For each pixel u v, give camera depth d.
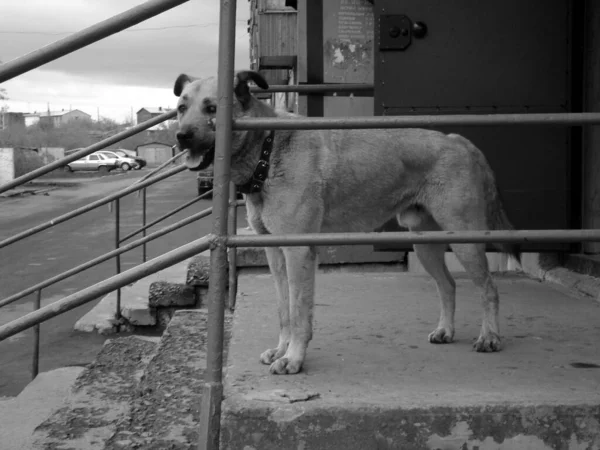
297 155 3.35
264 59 15.82
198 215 6.12
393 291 5.18
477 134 5.35
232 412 2.74
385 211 3.74
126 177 46.78
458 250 3.65
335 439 2.74
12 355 7.43
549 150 5.32
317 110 6.91
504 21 5.30
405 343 3.75
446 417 2.73
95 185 39.50
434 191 3.67
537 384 3.00
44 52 2.58
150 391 3.85
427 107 5.35
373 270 6.83
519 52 5.31
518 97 5.33
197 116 3.33
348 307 4.63
